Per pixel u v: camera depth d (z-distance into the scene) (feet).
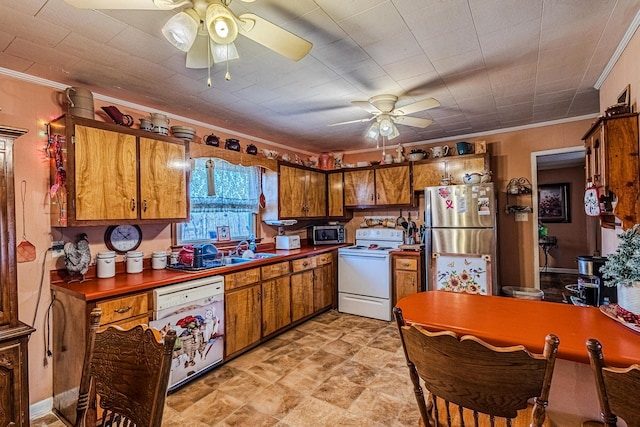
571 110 10.69
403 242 14.56
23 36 5.77
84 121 7.30
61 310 7.16
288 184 13.79
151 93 8.58
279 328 11.32
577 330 4.40
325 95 8.94
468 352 3.24
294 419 6.69
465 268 11.48
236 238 12.51
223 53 5.16
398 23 5.68
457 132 13.32
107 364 3.72
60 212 7.30
